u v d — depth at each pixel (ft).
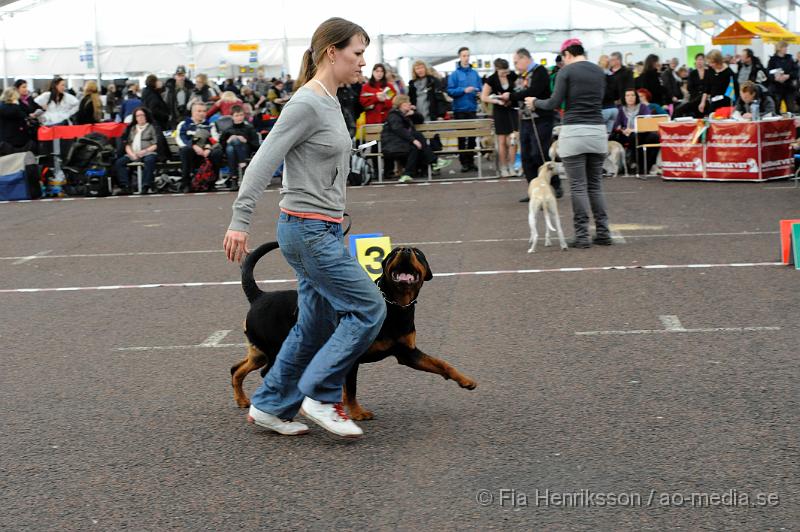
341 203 14.64
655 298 24.76
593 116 31.50
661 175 53.01
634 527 11.80
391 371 19.20
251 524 12.38
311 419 15.74
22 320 25.75
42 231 43.11
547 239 33.30
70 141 59.11
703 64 58.34
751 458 13.87
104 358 21.38
